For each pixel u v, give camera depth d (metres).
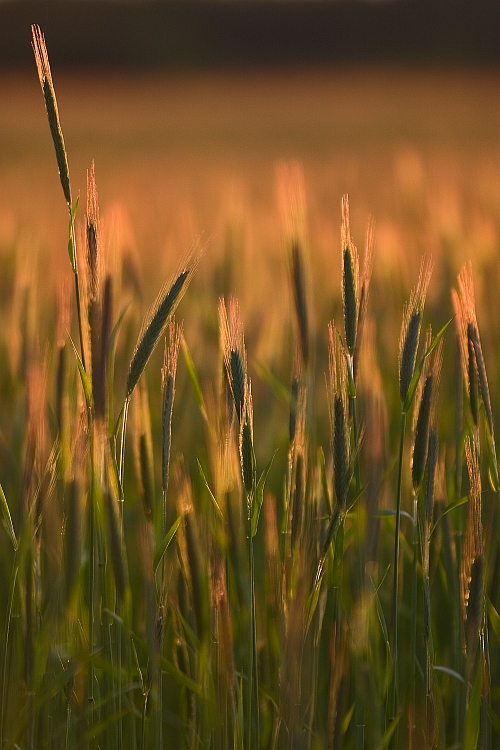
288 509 3.75
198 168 22.78
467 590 3.73
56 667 3.79
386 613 3.98
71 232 3.70
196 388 3.80
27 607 3.74
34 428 3.77
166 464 3.71
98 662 3.76
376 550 3.86
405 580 3.95
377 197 10.84
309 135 40.53
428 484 3.74
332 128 45.00
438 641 3.98
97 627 3.80
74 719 3.80
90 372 3.72
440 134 37.72
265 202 11.57
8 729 3.77
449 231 4.86
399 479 3.72
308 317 3.91
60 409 3.84
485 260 4.57
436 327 4.45
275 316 4.32
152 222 7.97
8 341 4.21
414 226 5.51
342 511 3.72
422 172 6.26
